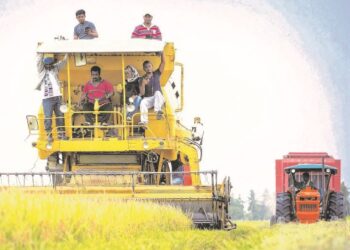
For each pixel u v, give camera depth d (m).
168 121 40.56
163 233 27.44
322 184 44.56
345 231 25.67
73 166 39.91
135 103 40.34
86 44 40.25
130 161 40.00
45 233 21.27
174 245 23.70
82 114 40.59
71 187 35.62
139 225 28.31
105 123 39.84
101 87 40.31
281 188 56.25
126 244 22.45
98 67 40.38
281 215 43.56
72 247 20.73
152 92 40.44
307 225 32.22
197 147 40.78
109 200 32.94
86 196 35.00
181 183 40.00
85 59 40.69
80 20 42.56
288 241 20.95
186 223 32.81
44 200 24.83
